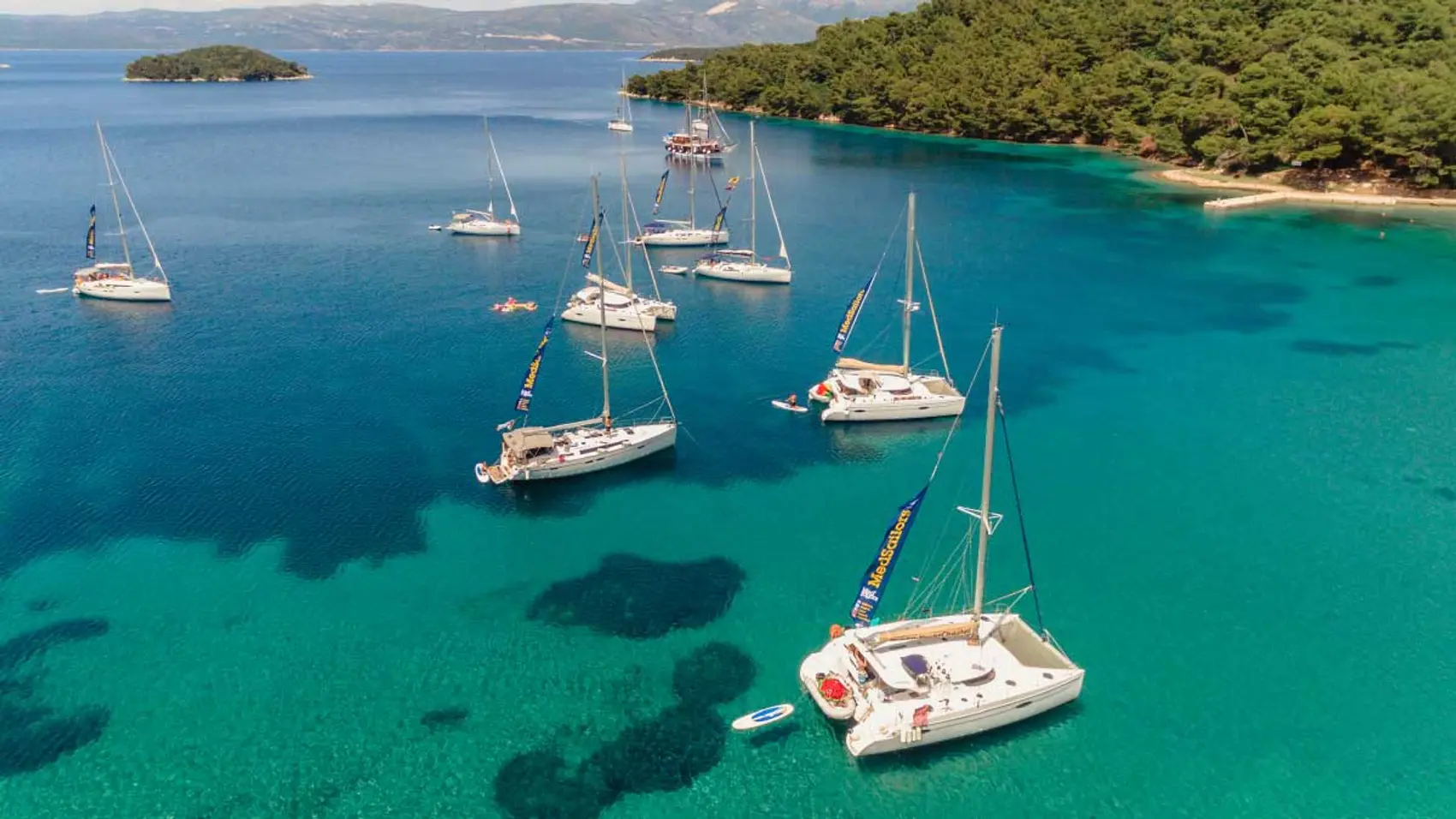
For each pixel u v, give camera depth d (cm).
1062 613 4988
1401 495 6184
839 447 6931
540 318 9750
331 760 3972
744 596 5131
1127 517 5953
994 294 10775
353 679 4447
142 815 3700
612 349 8900
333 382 7969
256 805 3744
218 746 4041
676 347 8988
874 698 4044
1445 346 8931
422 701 4312
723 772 3931
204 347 8756
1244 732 4144
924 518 5962
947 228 13938
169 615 4900
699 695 4362
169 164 18700
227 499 6041
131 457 6575
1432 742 4084
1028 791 3856
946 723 3956
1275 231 13575
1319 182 16112
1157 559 5484
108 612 4922
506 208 15275
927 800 3809
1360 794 3822
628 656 4628
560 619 4922
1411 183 15388
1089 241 13162
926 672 4100
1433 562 5428
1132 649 4688
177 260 11738
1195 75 19188
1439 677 4484
